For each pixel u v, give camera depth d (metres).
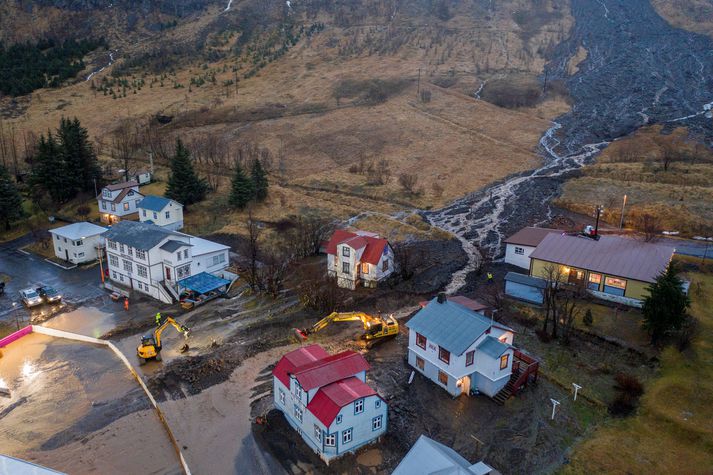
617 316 49.56
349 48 198.25
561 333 47.38
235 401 39.88
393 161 110.69
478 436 35.53
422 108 141.88
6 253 73.75
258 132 128.88
